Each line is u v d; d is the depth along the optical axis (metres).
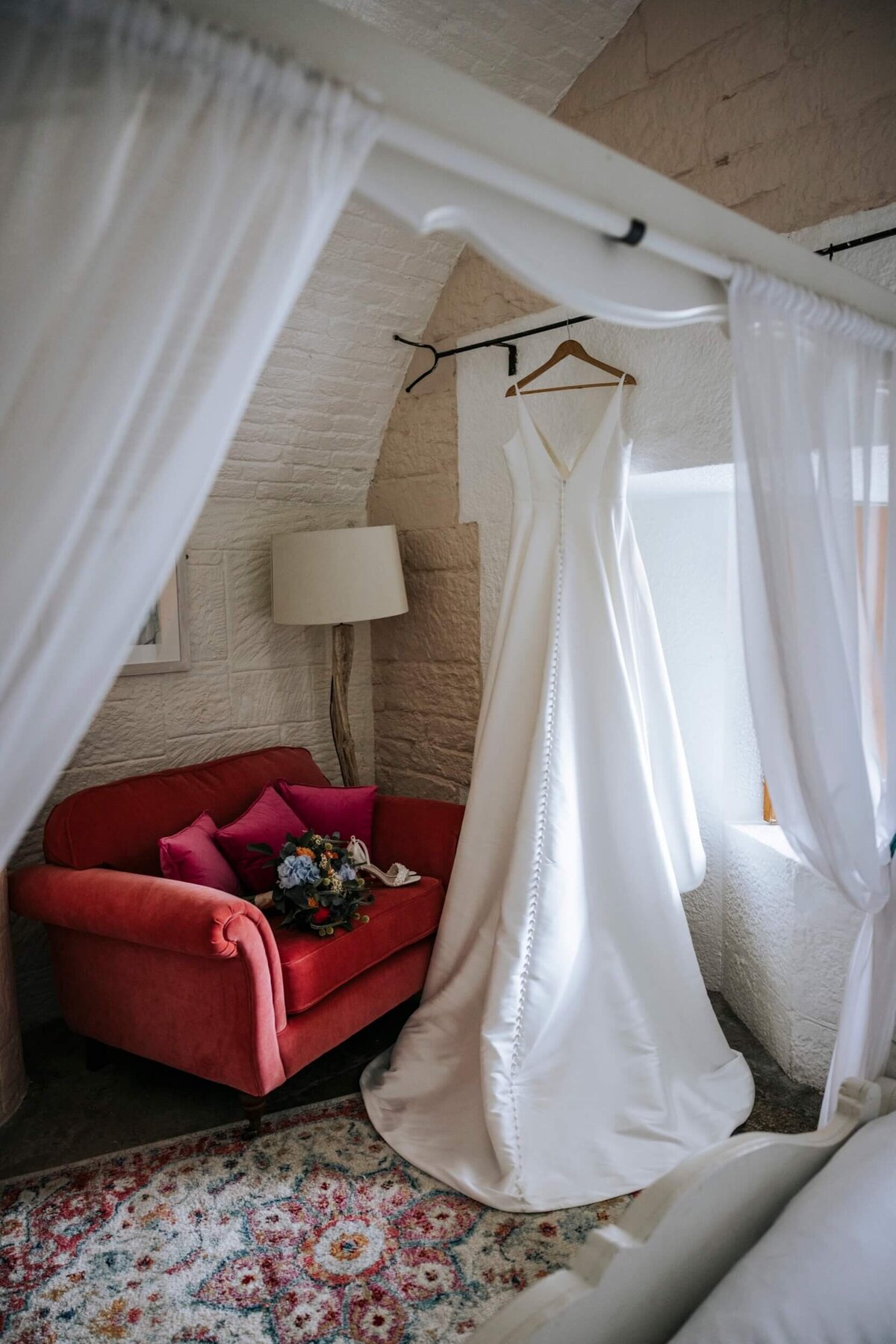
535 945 2.25
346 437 3.40
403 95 0.81
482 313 3.03
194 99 0.69
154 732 3.11
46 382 0.67
